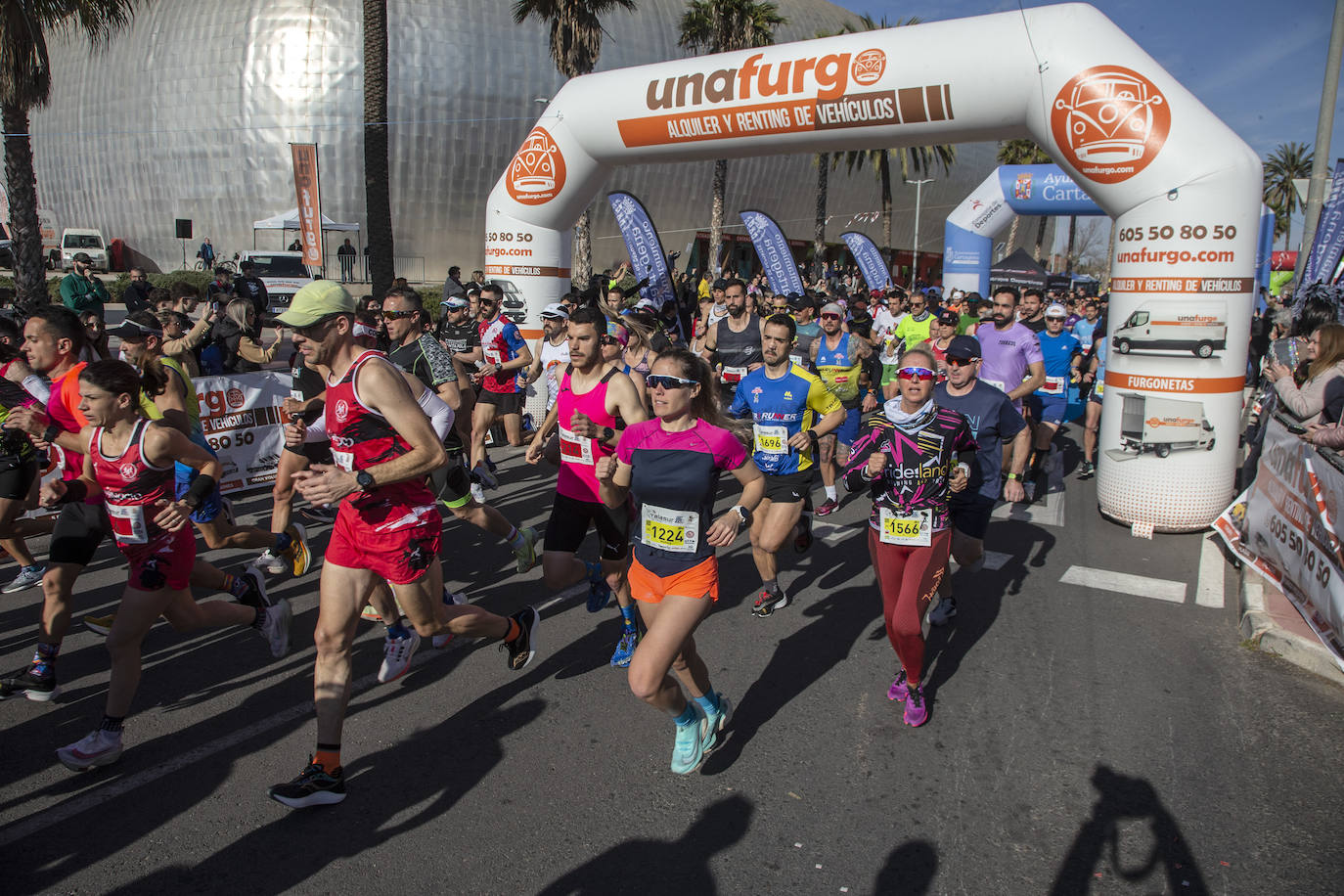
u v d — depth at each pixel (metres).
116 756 3.50
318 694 3.26
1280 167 43.00
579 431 4.08
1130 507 7.25
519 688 4.29
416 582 3.43
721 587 5.84
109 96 46.31
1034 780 3.49
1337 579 4.45
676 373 3.22
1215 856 3.01
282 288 24.16
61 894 2.77
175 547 3.54
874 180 61.19
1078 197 17.19
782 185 55.94
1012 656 4.72
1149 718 4.02
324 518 6.78
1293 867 2.95
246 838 3.07
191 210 45.81
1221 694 4.27
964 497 4.97
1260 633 4.83
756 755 3.67
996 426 4.93
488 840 3.07
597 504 4.38
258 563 5.89
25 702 4.08
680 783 3.46
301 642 4.81
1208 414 6.88
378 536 3.30
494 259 10.96
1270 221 16.12
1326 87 9.77
